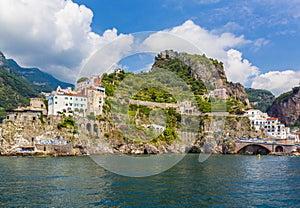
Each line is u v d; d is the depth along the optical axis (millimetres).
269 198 25766
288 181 36062
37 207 21391
